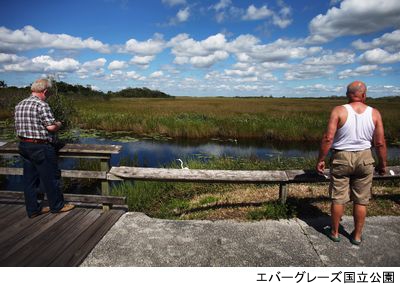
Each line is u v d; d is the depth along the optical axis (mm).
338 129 3061
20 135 3592
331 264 2967
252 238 3438
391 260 3039
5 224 3684
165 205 5508
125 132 18703
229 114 25578
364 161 2998
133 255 3078
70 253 3076
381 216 4047
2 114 19656
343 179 3160
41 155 3641
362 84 3021
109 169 4121
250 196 5051
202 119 21484
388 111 27672
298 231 3611
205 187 6320
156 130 18922
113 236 3443
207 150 13734
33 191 3820
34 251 3102
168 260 3006
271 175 4102
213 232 3570
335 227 3318
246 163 8844
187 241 3359
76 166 9188
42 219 3834
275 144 15773
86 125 20188
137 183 6508
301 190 5184
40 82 3678
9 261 2928
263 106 41250
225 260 3020
